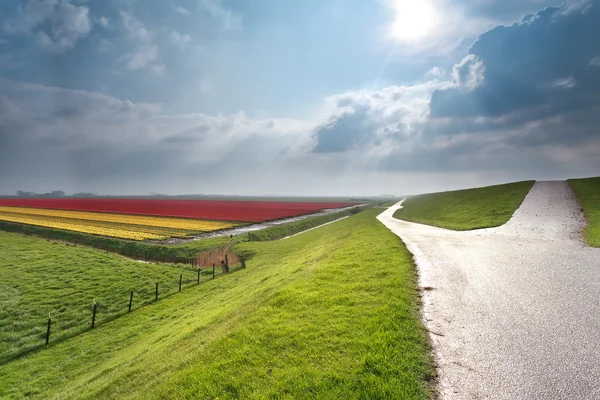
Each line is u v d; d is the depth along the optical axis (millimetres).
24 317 25016
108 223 72750
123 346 19547
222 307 18516
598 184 53219
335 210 116750
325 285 14211
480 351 8750
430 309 11484
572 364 8008
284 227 66625
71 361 18484
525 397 6945
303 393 7504
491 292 12930
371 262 17406
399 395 7094
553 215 35719
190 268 37625
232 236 54125
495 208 44656
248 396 7750
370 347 8914
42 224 69750
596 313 10719
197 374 8922
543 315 10734
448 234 28500
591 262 16859
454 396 7090
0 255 40969
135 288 31266
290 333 10219
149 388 9383
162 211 105188
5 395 15758
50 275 34000
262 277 24109
